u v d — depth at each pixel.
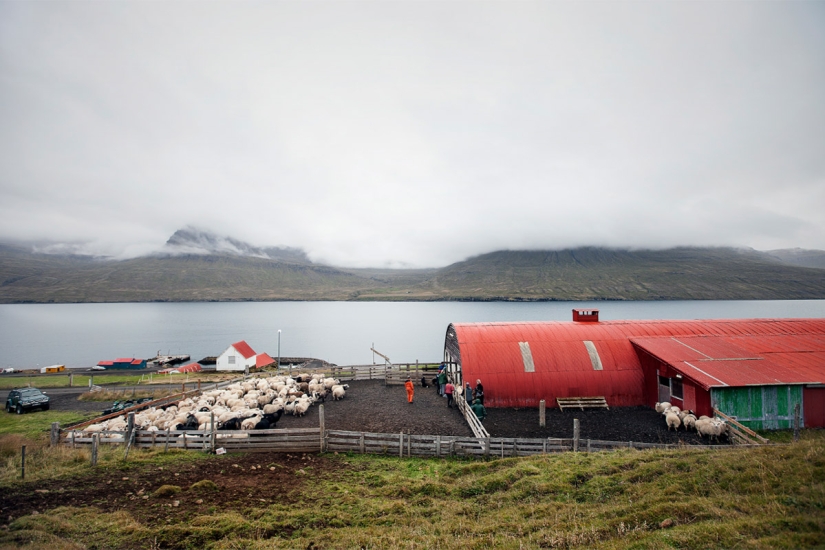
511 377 34.12
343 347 125.69
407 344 130.88
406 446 22.84
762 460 14.05
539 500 15.13
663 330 38.34
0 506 15.61
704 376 28.70
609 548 10.50
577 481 16.11
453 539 12.65
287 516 15.12
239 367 76.75
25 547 12.26
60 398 47.38
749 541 9.59
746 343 34.78
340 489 17.81
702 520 11.28
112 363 80.50
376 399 36.09
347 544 12.88
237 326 194.75
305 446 23.12
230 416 28.02
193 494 17.05
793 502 11.16
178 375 68.94
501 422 29.69
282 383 40.97
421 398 36.31
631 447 20.52
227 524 14.33
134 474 19.22
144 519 14.84
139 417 28.92
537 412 32.19
